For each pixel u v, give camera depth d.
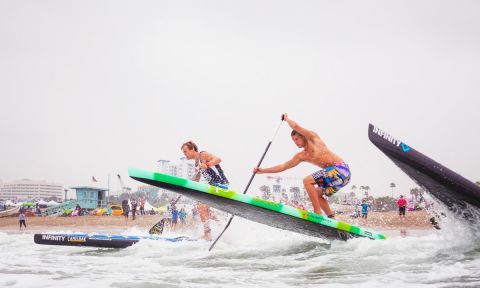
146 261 5.21
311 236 6.54
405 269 4.10
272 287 3.46
